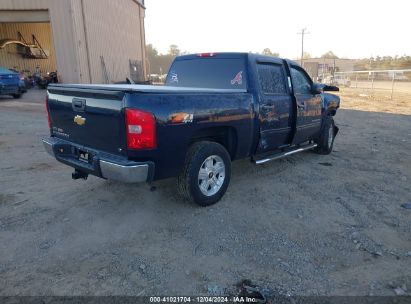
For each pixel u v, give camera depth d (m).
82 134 4.09
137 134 3.47
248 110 4.73
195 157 4.14
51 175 5.69
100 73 21.28
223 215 4.29
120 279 3.02
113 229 3.89
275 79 5.45
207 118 4.11
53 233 3.78
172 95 3.72
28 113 12.70
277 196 4.96
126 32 27.12
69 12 17.23
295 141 6.11
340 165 6.71
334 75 46.44
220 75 5.25
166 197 4.78
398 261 3.38
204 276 3.07
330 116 7.50
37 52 27.77
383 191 5.29
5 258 3.31
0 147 7.56
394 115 15.12
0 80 15.58
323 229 3.99
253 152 5.15
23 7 17.14
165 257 3.36
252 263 3.29
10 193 4.88
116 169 3.54
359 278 3.09
